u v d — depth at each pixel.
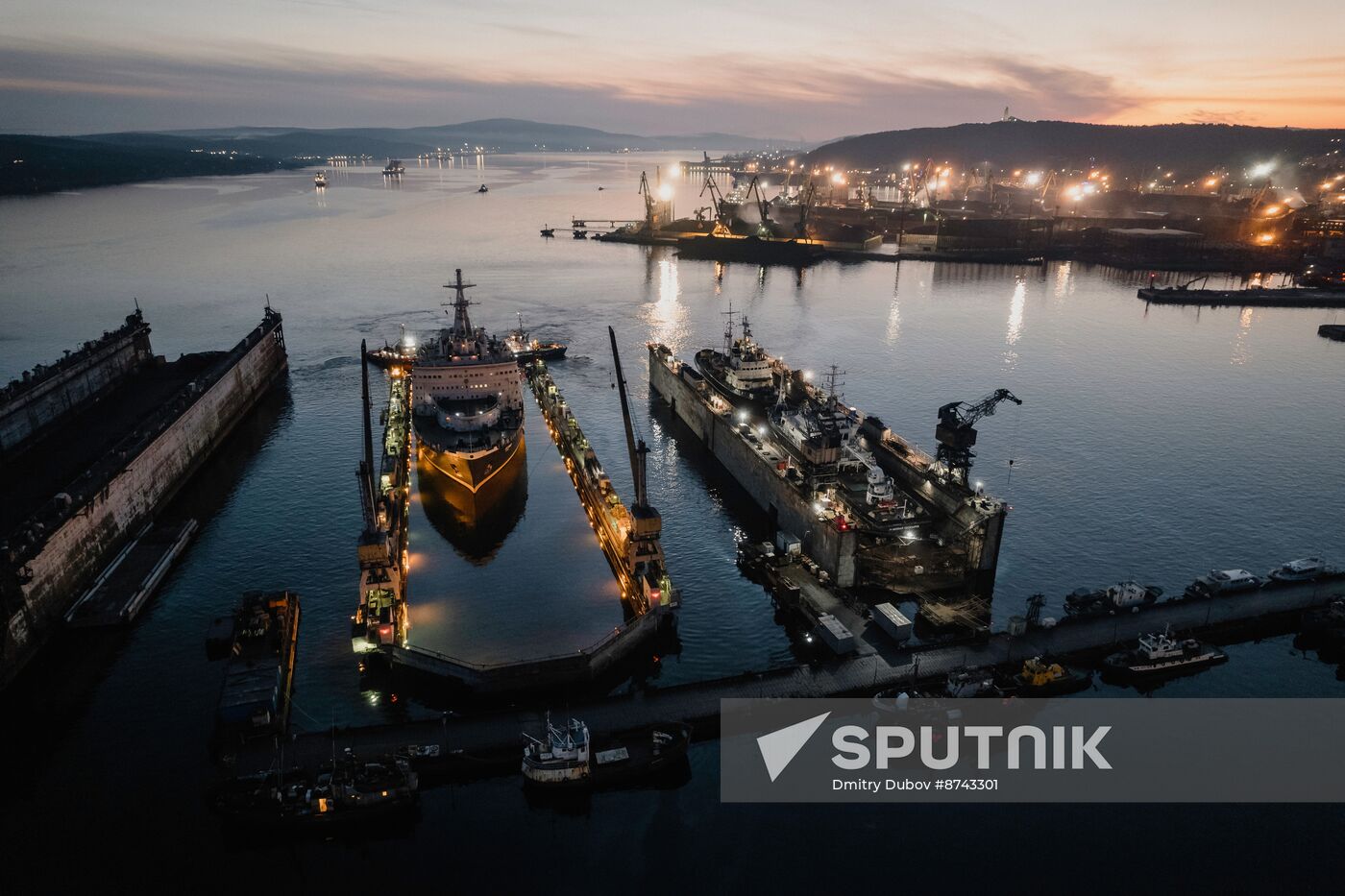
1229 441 128.00
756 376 137.12
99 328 194.50
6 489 95.31
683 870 49.91
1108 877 49.12
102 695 66.88
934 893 48.09
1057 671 66.19
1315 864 50.06
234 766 56.41
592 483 101.56
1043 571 87.69
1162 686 67.25
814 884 48.72
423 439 111.62
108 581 82.56
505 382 125.38
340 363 177.00
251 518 101.50
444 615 80.25
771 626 77.56
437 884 49.09
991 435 130.62
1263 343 194.25
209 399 126.19
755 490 106.19
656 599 75.00
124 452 96.44
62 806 55.16
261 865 50.53
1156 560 90.56
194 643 74.06
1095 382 161.25
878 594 82.50
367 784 53.44
